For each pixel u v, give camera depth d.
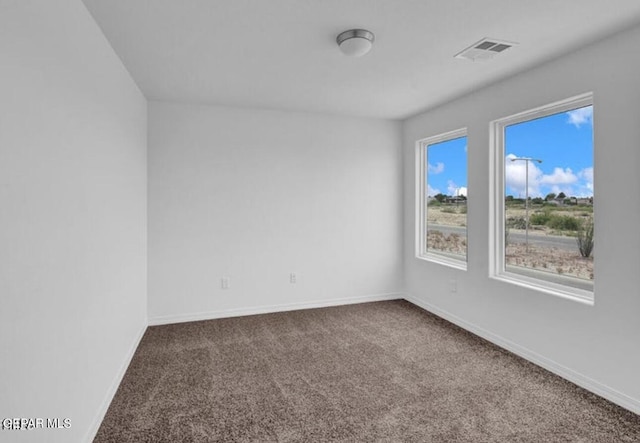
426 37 2.45
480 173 3.54
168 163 3.96
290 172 4.41
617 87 2.33
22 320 1.30
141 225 3.56
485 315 3.50
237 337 3.55
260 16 2.17
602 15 2.14
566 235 2.81
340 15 2.17
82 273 1.88
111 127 2.45
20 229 1.29
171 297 3.99
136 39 2.42
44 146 1.47
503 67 2.96
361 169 4.72
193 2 2.00
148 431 2.09
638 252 2.23
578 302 2.60
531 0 2.00
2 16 1.18
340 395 2.48
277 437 2.03
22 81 1.31
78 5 1.87
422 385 2.61
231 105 4.11
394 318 4.13
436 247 4.46
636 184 2.23
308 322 4.00
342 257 4.67
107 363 2.32
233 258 4.21
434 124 4.23
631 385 2.28
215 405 2.35
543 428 2.11
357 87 3.49
